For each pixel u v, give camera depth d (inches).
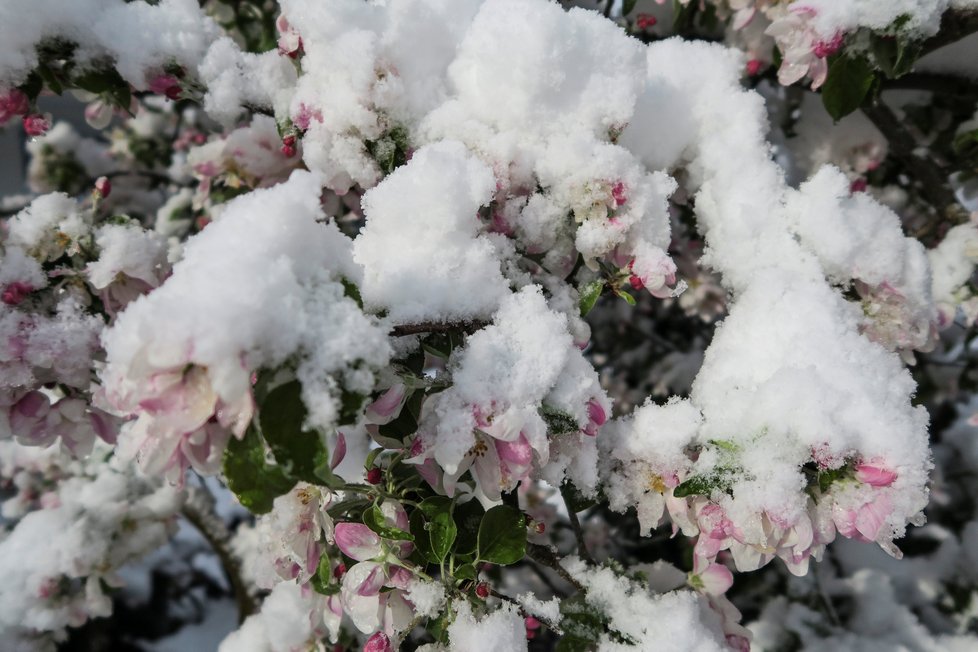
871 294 18.2
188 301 10.7
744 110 19.6
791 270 17.9
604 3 27.4
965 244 23.1
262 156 22.4
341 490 14.9
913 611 33.1
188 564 49.7
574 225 17.4
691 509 16.2
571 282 18.5
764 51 25.4
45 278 17.1
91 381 17.4
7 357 16.1
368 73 16.7
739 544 15.5
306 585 17.9
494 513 15.1
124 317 11.2
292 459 11.1
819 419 14.5
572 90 17.4
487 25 17.2
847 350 16.0
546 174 17.1
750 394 15.8
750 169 18.9
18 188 49.6
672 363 36.9
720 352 17.2
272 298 11.1
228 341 10.5
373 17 17.3
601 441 17.0
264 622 24.0
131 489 33.2
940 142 26.9
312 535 15.1
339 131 17.3
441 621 15.0
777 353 16.4
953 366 33.4
